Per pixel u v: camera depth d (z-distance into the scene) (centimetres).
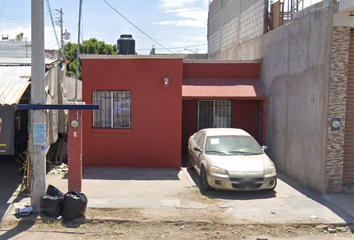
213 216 720
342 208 771
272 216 727
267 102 1277
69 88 1769
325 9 871
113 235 634
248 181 844
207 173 880
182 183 980
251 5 1481
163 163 1151
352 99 877
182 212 736
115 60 1134
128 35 1326
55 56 1493
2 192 847
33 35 694
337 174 870
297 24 1030
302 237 648
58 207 690
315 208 778
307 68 966
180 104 1143
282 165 1140
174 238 627
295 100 1042
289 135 1084
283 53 1134
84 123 1138
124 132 1141
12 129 843
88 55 1114
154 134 1147
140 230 657
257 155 949
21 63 1053
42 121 703
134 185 946
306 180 965
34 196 703
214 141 990
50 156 1150
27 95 1020
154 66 1137
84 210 693
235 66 1350
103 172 1091
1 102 733
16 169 1093
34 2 688
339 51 852
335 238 647
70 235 626
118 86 1138
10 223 659
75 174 757
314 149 922
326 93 866
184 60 1337
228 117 1399
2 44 1445
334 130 864
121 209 739
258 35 1397
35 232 632
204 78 1340
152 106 1142
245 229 672
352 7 782
